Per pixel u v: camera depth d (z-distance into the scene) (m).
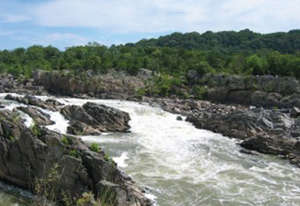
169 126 61.16
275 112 59.59
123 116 58.09
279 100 88.50
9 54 150.88
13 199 28.14
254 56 116.88
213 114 64.75
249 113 58.41
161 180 34.53
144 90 101.06
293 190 34.16
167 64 129.25
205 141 52.03
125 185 27.94
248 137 53.34
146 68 123.50
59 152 28.94
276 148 47.00
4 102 62.88
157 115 69.44
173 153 44.84
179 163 40.75
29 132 30.64
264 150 47.31
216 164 41.34
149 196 30.53
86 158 28.14
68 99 83.62
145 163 39.69
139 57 132.62
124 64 118.19
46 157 29.23
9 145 31.58
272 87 92.56
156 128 58.97
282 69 103.00
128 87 101.94
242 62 125.06
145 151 44.69
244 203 30.58
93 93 97.69
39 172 29.67
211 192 32.50
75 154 28.48
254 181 36.19
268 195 32.66
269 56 109.12
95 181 27.50
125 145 46.81
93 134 51.81
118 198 26.23
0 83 97.75
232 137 54.78
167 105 81.69
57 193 27.64
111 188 26.33
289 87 91.25
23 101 63.38
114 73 113.25
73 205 26.52
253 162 42.81
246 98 94.88
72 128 51.16
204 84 108.00
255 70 106.19
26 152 30.47
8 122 32.69
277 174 38.75
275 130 52.47
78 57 141.12
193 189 32.94
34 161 30.09
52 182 27.66
